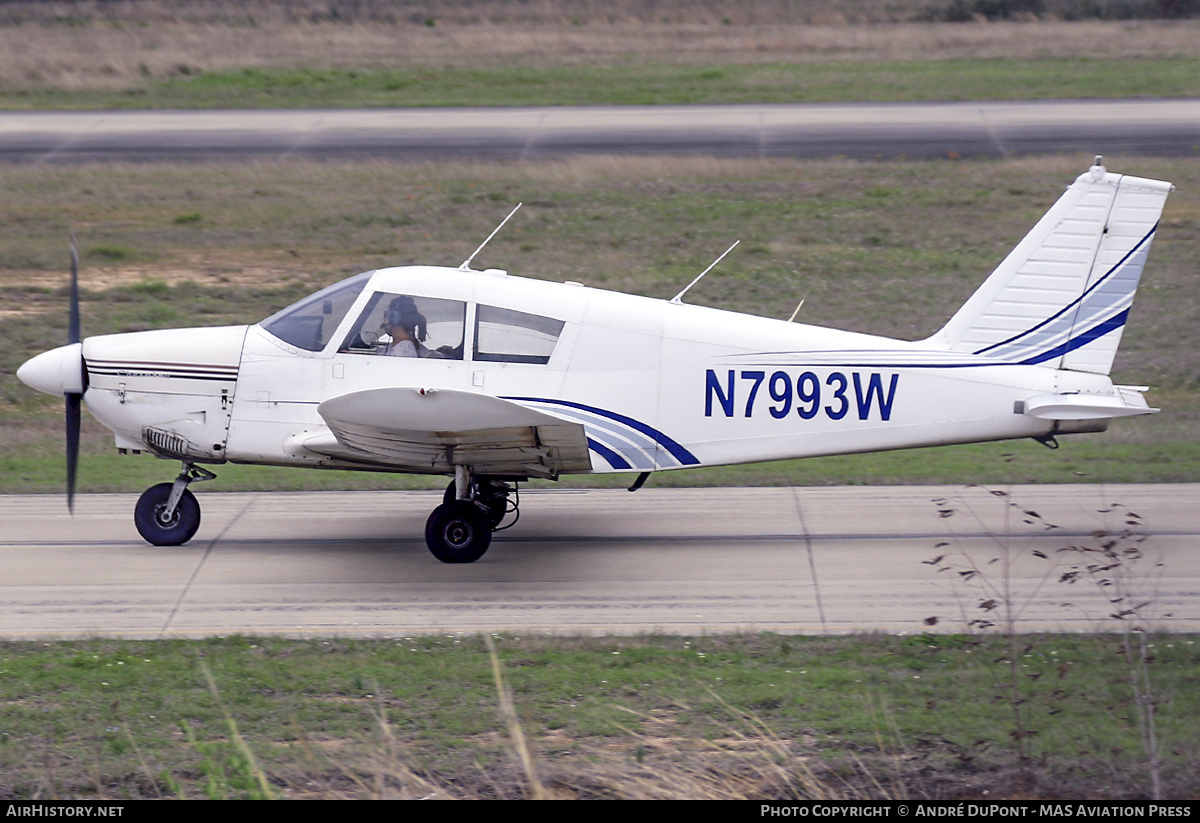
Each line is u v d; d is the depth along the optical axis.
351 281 33.22
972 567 31.84
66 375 32.97
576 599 29.64
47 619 28.30
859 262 72.12
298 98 121.75
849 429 33.09
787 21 176.50
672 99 118.56
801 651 25.75
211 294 67.00
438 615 28.45
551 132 104.88
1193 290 66.31
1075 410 32.66
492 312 32.44
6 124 109.56
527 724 22.08
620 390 32.62
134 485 41.78
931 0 192.88
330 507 39.06
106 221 80.81
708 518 37.41
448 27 171.12
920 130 103.19
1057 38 148.75
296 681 24.12
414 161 94.50
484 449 30.94
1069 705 22.53
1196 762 20.14
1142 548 33.22
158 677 24.42
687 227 78.88
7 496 40.47
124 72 132.88
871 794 19.42
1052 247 33.19
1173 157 90.62
